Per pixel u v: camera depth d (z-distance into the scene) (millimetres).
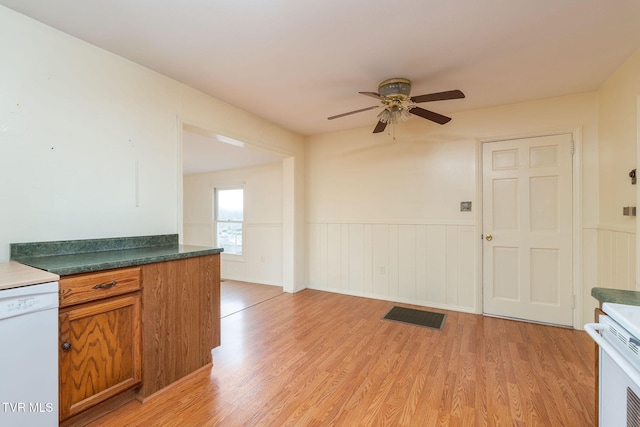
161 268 1870
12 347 1197
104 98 2064
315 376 2064
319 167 4371
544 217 3035
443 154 3496
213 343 2219
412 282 3701
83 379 1512
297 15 1698
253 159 4762
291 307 3609
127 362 1703
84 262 1586
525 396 1828
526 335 2746
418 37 1918
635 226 2084
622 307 1043
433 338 2686
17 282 1210
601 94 2686
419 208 3646
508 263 3193
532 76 2480
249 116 3373
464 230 3383
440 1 1581
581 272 2852
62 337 1429
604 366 1081
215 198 5953
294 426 1581
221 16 1705
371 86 2660
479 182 3307
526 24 1779
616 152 2402
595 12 1663
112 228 2113
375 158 3936
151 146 2348
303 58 2182
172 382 1935
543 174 3027
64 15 1696
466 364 2219
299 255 4383
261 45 2010
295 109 3264
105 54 2068
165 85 2453
